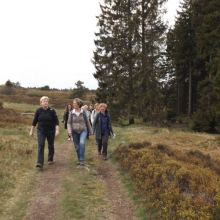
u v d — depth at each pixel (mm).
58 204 10391
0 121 30906
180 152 16203
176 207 9094
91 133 14945
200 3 45344
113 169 14586
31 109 63656
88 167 14523
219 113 39312
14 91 104250
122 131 29078
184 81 52000
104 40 44844
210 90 41188
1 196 10750
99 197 11078
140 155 14492
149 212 9703
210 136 28344
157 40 44469
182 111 53750
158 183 10938
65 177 13078
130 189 11750
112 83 44375
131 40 44250
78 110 14836
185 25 49062
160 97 44531
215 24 42688
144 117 43875
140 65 43906
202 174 11555
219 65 40031
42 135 14430
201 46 43469
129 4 44844
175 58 49844
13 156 15633
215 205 8859
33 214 9680
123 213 9898
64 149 19234
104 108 16719
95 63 45531
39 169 14039
